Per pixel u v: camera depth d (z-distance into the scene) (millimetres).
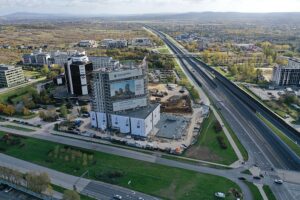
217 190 132250
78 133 197500
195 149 172625
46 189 129375
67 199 118438
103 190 134625
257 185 135875
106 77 188375
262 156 163375
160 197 128625
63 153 170125
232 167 152125
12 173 136625
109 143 182750
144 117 188375
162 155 166000
